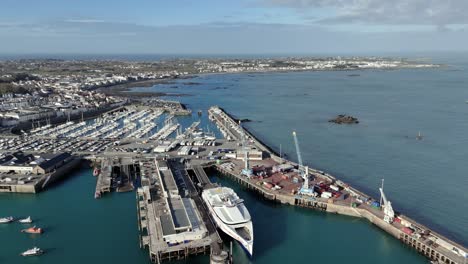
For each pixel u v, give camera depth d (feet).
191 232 359.46
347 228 414.00
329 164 630.74
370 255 363.56
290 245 380.78
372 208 436.76
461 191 513.86
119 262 345.10
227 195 425.69
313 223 425.69
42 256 354.74
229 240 385.09
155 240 354.95
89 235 392.47
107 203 467.93
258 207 467.11
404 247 377.71
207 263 339.98
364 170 599.98
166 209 409.49
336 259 357.00
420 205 471.62
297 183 510.17
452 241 364.17
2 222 417.08
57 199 480.64
